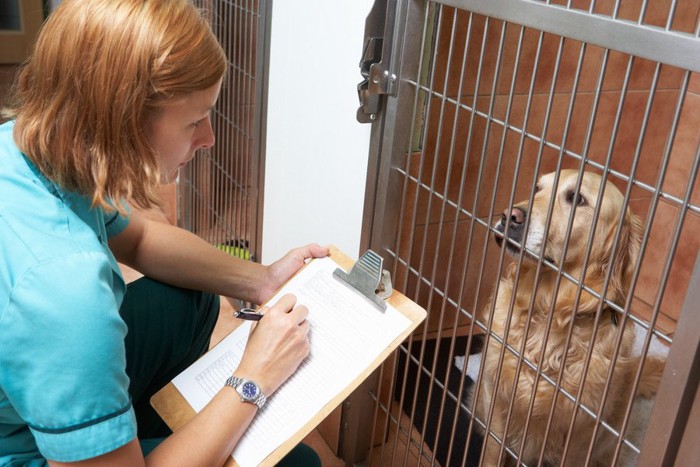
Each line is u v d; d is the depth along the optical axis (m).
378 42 1.34
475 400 1.33
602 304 1.02
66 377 0.88
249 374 1.05
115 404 0.92
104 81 0.87
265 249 2.19
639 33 0.87
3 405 0.96
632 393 0.98
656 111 2.12
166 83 0.89
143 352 1.36
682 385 0.90
